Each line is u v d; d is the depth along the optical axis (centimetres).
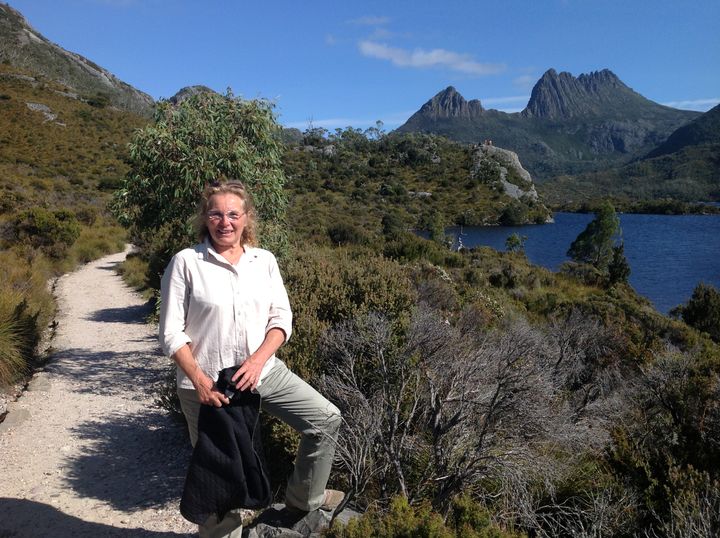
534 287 2003
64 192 4375
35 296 1060
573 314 828
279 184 684
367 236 2448
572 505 308
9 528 341
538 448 325
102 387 663
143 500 388
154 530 346
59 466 441
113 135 8144
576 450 347
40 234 1805
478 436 319
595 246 4275
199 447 220
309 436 252
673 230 8544
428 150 14488
